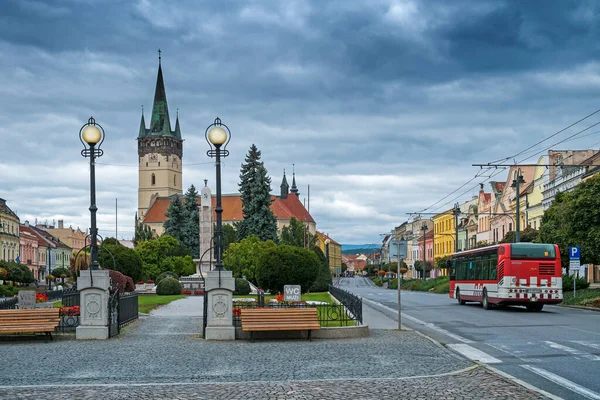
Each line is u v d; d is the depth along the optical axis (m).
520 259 33.00
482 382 11.64
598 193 38.03
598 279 55.72
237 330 19.48
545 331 21.75
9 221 111.12
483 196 93.94
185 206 104.81
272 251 43.25
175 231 103.69
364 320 27.06
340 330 19.66
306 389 11.05
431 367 13.67
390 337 19.78
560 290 32.84
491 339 19.47
